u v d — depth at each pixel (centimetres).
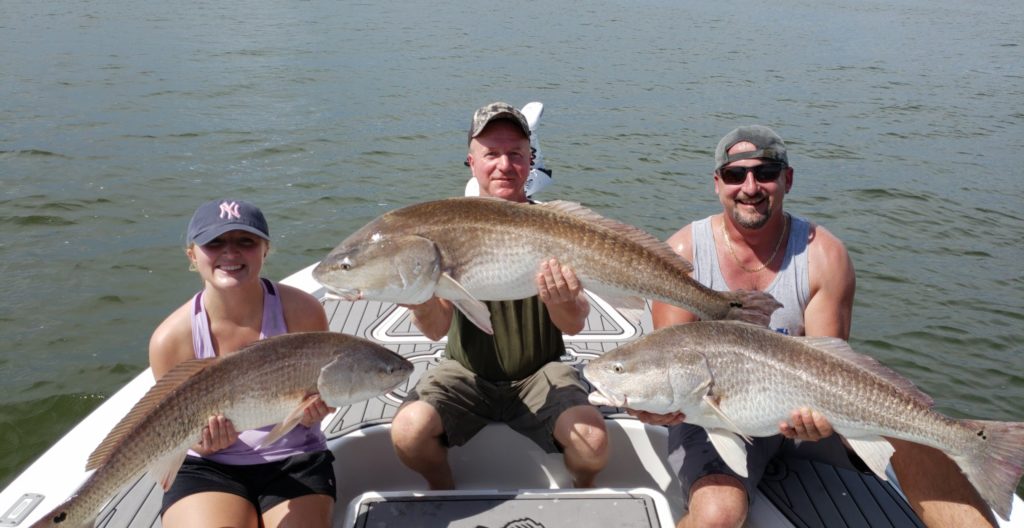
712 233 371
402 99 1697
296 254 920
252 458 322
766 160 337
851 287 357
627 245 312
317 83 1823
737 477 332
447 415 373
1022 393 679
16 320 757
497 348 377
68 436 379
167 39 2452
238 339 328
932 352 740
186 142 1323
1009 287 878
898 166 1343
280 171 1205
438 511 335
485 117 354
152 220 998
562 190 1171
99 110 1505
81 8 3291
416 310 362
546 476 403
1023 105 1925
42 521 268
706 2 5253
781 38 3259
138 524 330
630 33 3212
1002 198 1187
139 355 710
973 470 288
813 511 345
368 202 1089
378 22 3139
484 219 309
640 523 329
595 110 1689
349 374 302
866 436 300
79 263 876
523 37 2892
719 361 297
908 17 4719
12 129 1351
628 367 303
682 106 1773
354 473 390
